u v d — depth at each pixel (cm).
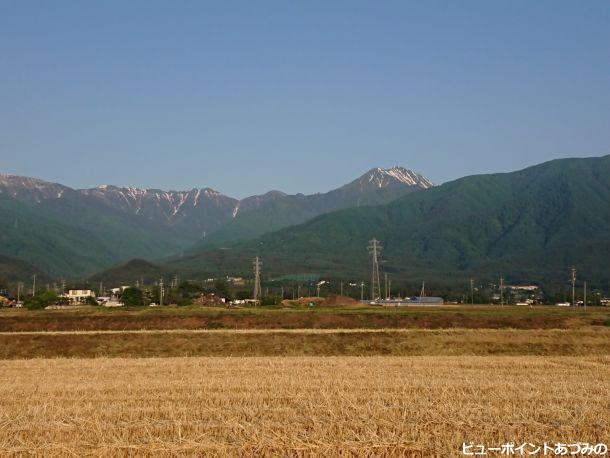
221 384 3494
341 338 6438
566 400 3070
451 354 5947
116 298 19188
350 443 2255
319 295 18738
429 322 8125
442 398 3073
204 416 2638
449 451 2211
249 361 4778
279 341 6322
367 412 2670
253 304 13212
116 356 5812
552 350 6100
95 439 2323
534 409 2797
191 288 16188
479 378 3816
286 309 9694
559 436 2400
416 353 5981
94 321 8062
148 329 7819
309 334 6569
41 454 2200
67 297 18112
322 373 4041
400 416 2617
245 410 2705
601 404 2973
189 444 2252
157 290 15762
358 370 4212
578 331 6975
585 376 4025
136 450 2222
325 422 2498
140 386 3456
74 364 4606
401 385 3444
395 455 2200
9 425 2483
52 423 2491
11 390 3353
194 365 4512
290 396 3112
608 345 6291
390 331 6888
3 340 6272
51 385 3522
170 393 3256
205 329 7694
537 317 8350
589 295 19712
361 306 11925
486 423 2505
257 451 2214
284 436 2312
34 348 6041
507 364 4638
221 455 2184
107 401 3034
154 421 2533
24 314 8662
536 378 3878
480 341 6338
